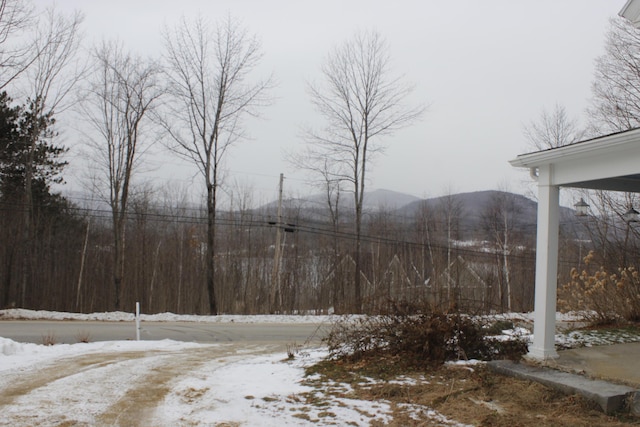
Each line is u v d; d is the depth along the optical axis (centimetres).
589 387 551
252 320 2147
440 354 728
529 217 4203
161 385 680
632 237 1552
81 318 2059
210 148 2698
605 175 660
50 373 745
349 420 508
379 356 782
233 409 557
